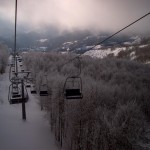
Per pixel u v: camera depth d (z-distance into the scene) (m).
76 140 14.48
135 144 13.29
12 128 20.44
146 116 21.83
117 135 11.95
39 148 17.20
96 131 12.59
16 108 26.30
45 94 18.28
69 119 15.70
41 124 21.91
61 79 22.94
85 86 17.72
